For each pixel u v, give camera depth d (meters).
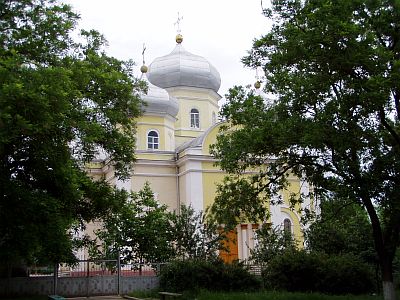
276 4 17.27
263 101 18.59
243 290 22.61
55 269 23.69
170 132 42.62
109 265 25.12
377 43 15.88
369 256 24.16
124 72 23.56
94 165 39.72
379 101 14.78
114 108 21.97
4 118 12.33
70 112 16.86
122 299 22.38
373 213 17.30
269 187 19.50
